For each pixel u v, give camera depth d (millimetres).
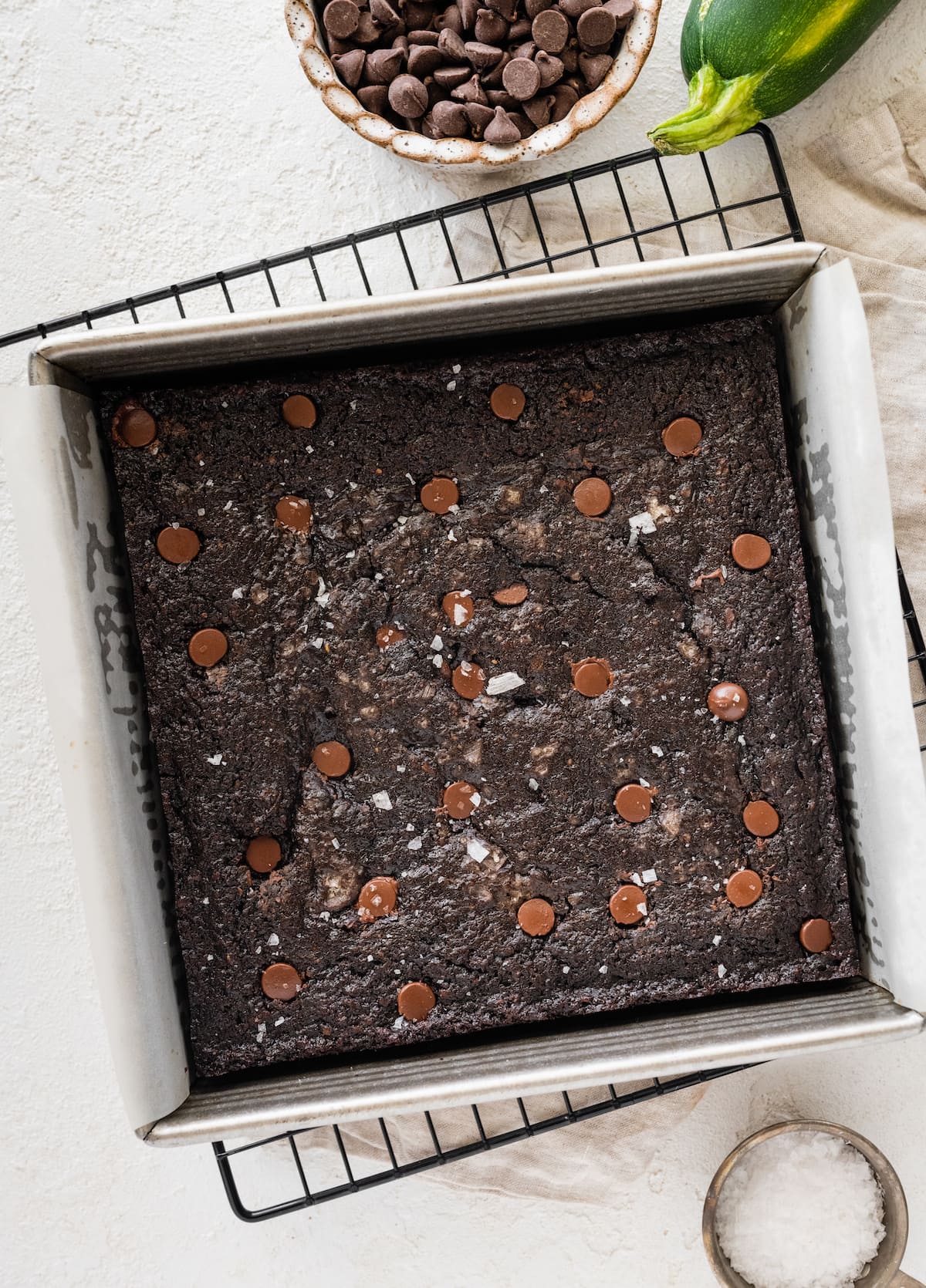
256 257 571
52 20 570
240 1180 581
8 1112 584
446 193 569
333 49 535
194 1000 524
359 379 522
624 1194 577
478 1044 523
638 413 524
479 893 524
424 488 523
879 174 565
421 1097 497
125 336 490
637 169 568
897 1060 573
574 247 570
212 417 522
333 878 524
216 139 571
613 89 526
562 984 524
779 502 525
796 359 518
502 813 524
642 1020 521
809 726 525
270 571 524
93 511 508
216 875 524
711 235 569
